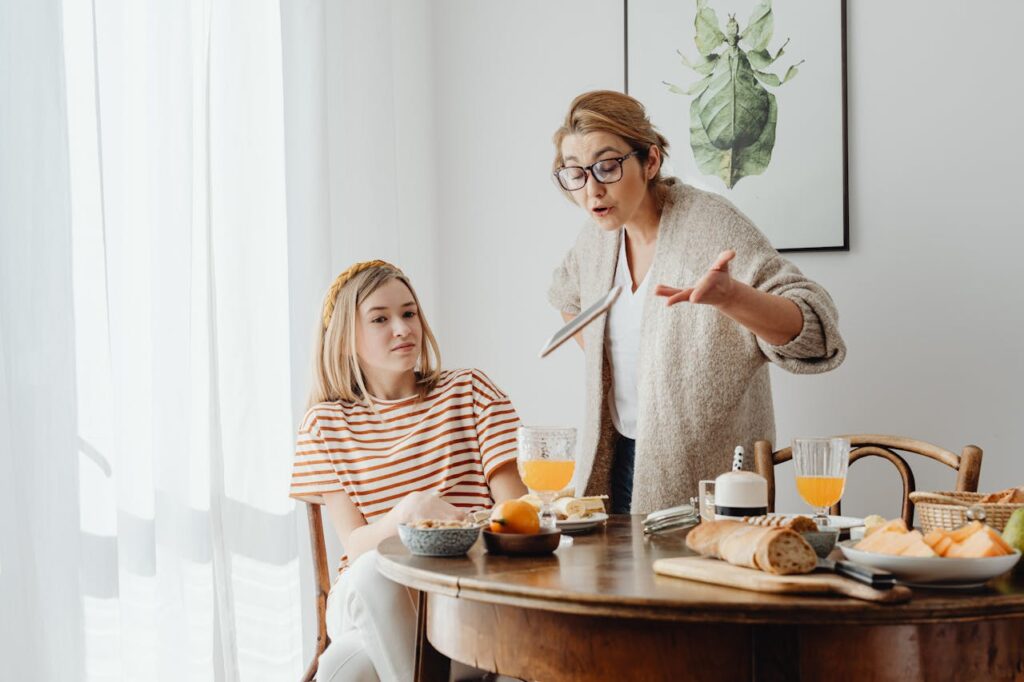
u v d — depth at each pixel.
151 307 1.94
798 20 2.47
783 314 1.72
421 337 1.93
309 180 2.36
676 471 1.99
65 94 1.67
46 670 1.60
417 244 2.88
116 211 1.84
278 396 2.22
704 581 1.07
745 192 2.52
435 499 1.62
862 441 1.91
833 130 2.43
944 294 2.33
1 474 1.55
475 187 2.90
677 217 2.01
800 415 2.46
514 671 1.11
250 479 2.13
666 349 1.98
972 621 0.98
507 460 1.84
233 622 2.08
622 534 1.50
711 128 2.56
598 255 2.17
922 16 2.36
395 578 1.23
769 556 1.02
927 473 2.33
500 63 2.88
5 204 1.59
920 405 2.35
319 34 2.39
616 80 2.73
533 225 2.83
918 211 2.36
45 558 1.61
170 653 1.93
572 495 1.69
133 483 1.84
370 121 2.63
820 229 2.44
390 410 1.90
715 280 1.58
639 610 0.98
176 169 1.97
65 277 1.66
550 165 2.81
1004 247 2.28
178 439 1.95
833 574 1.03
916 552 1.03
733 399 1.96
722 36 2.56
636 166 1.93
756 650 0.98
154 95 1.96
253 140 2.20
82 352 1.72
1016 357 2.27
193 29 2.08
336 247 2.51
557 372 2.79
